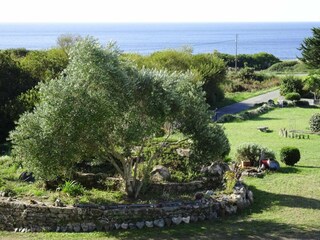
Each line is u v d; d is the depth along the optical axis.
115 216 16.56
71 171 18.23
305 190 21.42
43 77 39.12
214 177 20.91
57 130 16.41
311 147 31.73
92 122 16.25
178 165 21.61
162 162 21.66
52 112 16.17
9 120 32.22
